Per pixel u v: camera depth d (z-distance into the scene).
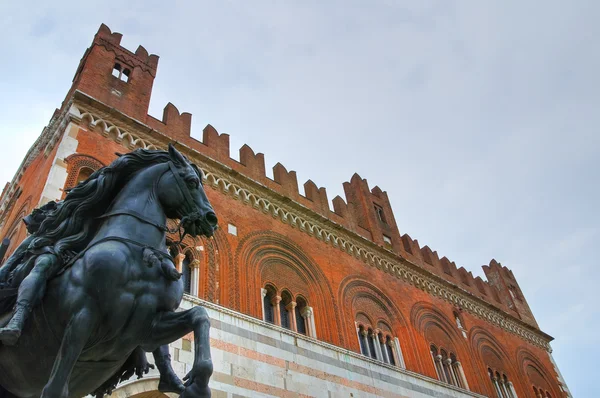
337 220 27.48
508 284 40.53
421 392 22.80
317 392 18.30
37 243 6.52
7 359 6.23
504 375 30.31
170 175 7.20
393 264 28.61
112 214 6.76
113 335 5.86
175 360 14.77
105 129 18.72
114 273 5.94
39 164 19.12
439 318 28.80
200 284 17.83
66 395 5.31
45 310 6.09
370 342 23.52
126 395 13.30
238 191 22.31
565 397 33.66
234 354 16.69
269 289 20.55
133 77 21.94
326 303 22.34
